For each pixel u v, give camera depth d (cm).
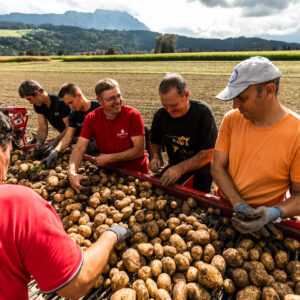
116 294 142
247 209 173
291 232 178
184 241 189
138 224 200
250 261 166
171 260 165
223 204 204
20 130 386
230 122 202
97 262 120
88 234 199
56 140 371
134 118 290
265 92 156
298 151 163
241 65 156
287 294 142
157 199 230
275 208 166
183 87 238
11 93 1536
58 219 111
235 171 199
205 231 181
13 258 93
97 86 264
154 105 1109
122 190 247
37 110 400
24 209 95
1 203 93
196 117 268
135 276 166
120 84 1784
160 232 197
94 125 295
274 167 176
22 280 100
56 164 319
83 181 255
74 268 103
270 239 178
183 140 288
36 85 363
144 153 340
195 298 146
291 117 167
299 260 172
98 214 211
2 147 105
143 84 1764
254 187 189
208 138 271
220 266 158
